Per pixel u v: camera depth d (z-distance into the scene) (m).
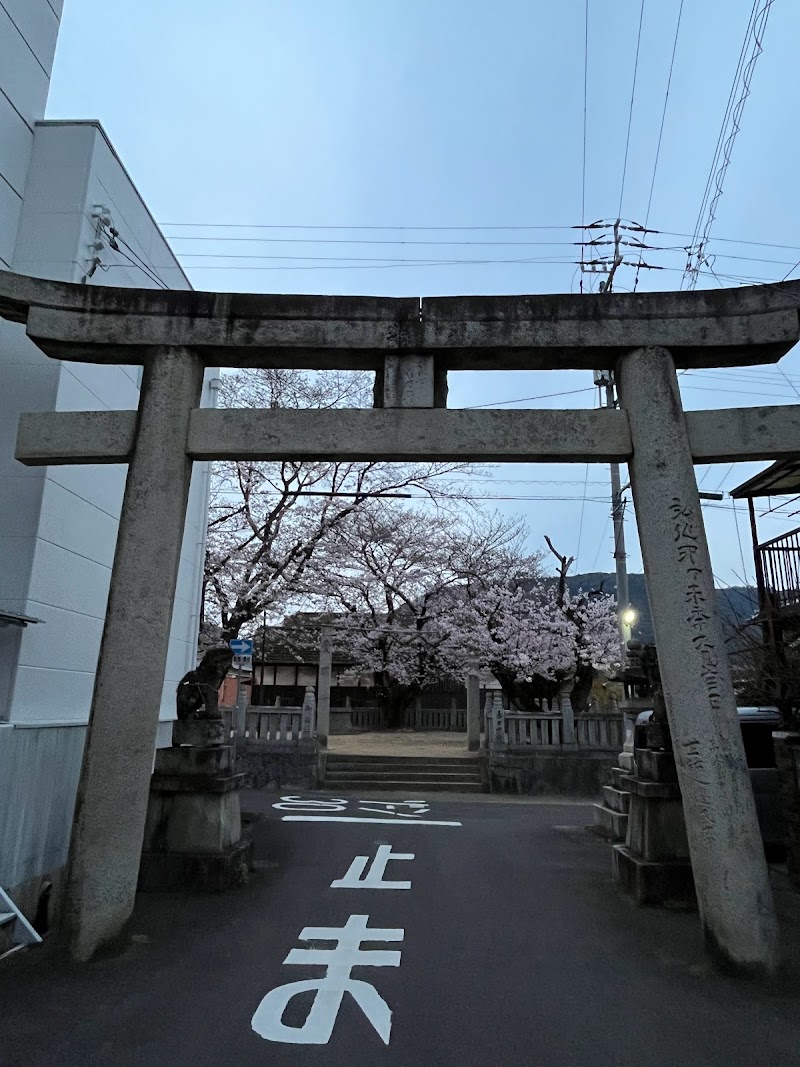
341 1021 4.22
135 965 4.98
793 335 5.91
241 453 6.02
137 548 5.73
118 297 6.22
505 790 16.06
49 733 6.91
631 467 6.00
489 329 6.14
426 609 24.91
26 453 6.00
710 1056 3.84
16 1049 3.84
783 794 7.58
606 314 6.13
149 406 6.01
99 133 8.12
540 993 4.62
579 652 21.31
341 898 6.77
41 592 6.99
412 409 6.05
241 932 5.70
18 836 6.28
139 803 5.35
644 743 7.69
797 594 8.96
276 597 16.52
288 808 12.65
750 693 10.80
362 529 22.00
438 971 4.99
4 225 7.43
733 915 4.91
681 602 5.50
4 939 5.34
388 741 23.69
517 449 5.95
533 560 25.83
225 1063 3.73
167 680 10.80
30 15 7.91
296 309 6.23
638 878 6.61
